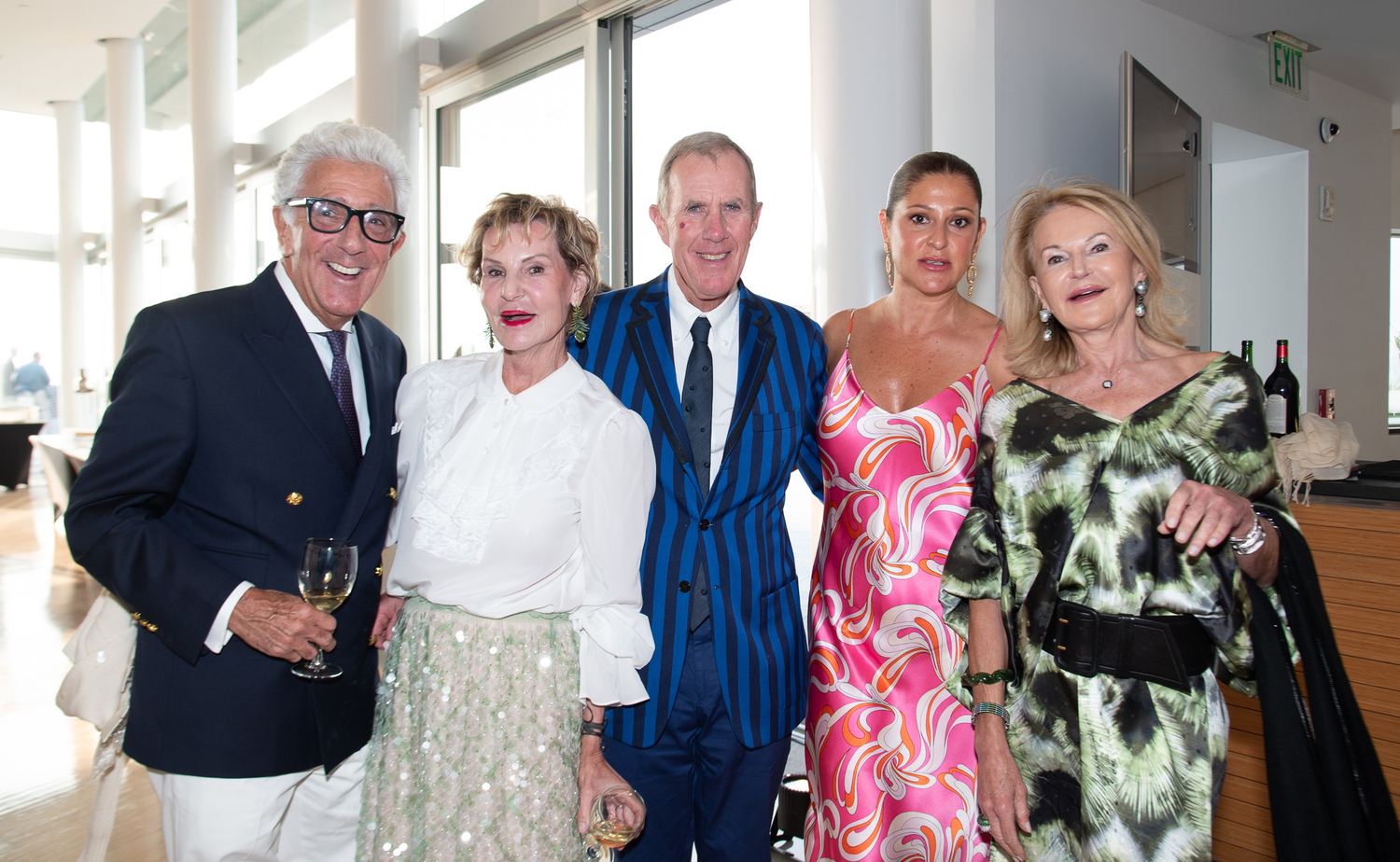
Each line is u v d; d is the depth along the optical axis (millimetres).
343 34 6645
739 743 1663
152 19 9883
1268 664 1257
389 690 1466
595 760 1472
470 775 1340
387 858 1384
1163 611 1268
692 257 1675
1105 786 1263
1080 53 3617
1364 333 6164
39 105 13602
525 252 1382
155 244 12062
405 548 1453
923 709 1786
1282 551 1279
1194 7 4309
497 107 5250
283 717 1417
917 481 1807
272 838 1456
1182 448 1286
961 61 3311
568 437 1414
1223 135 5090
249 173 8547
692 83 6859
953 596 1496
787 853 2426
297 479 1433
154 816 2824
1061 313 1390
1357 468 2602
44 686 4039
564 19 4586
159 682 1390
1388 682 2264
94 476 1309
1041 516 1376
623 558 1432
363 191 1442
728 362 1776
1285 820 1229
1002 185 3256
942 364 1860
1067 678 1331
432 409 1513
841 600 1900
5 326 15086
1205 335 4215
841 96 2771
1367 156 6102
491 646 1371
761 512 1744
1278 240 5723
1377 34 4871
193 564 1322
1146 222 1367
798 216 7859
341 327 1533
